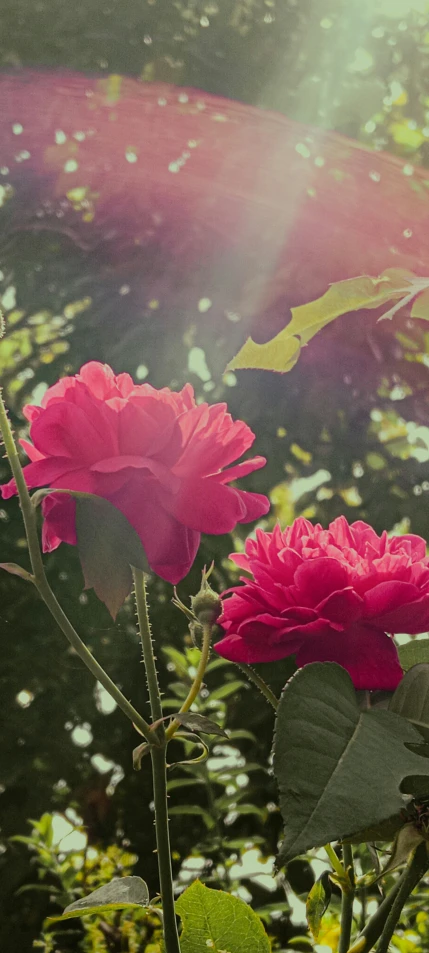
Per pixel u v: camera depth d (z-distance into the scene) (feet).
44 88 6.86
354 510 6.02
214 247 6.36
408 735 0.95
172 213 6.50
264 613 1.22
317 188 6.15
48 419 1.17
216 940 1.16
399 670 1.15
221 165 6.44
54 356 6.44
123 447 1.18
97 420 1.17
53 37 6.85
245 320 6.15
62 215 6.72
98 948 4.38
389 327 5.77
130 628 5.92
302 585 1.20
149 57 6.82
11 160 6.79
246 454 6.04
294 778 0.89
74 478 1.15
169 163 6.57
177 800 5.99
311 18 6.89
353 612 1.15
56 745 5.98
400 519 6.01
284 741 0.91
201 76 6.79
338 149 6.24
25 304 6.57
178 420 1.17
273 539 1.32
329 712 0.94
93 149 6.75
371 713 0.97
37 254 6.68
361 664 1.16
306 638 1.18
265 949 1.16
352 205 6.01
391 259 5.84
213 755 4.46
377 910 1.08
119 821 6.09
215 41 6.83
